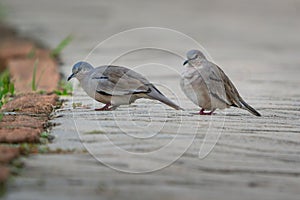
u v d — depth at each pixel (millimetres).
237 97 10633
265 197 6578
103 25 28516
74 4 38562
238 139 9047
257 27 30594
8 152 7562
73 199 6266
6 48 21578
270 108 11898
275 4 41375
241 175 7348
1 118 9578
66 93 12711
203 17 33781
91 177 7000
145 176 7145
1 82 12938
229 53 21969
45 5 37500
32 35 24938
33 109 10633
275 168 7680
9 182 6691
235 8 39031
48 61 18516
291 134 9484
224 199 6457
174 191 6645
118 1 41062
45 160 7562
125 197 6387
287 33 28766
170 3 41219
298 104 12516
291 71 18172
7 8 34875
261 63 19797
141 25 28797
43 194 6375
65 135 8805
